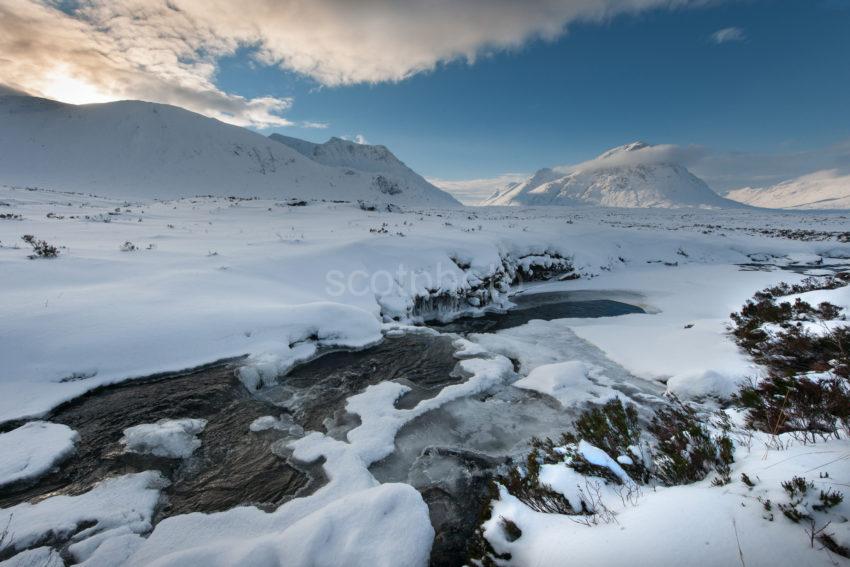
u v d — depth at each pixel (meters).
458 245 18.62
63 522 3.90
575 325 12.78
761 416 4.58
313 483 4.88
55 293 8.10
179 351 7.27
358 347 9.26
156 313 7.91
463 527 4.28
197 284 10.09
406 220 31.17
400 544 3.73
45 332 6.61
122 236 16.38
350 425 6.23
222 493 4.65
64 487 4.43
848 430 3.54
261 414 6.38
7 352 6.06
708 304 15.27
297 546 3.59
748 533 2.36
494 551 3.49
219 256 13.30
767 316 9.21
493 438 6.03
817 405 4.16
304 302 10.82
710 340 9.34
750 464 3.38
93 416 5.66
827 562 2.04
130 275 10.20
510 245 22.39
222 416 6.17
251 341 8.12
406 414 6.57
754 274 21.62
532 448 5.72
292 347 8.55
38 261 9.79
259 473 5.03
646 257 27.08
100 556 3.55
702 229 40.00
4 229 15.57
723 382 6.85
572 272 22.80
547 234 26.17
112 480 4.60
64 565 3.46
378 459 5.43
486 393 7.57
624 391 7.52
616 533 2.84
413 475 5.17
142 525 4.02
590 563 2.66
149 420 5.75
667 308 15.37
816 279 16.47
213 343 7.70
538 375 8.19
